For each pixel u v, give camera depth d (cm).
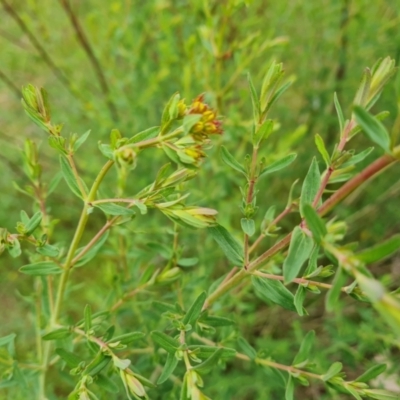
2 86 36
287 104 33
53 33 33
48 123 13
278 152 24
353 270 8
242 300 29
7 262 34
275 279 12
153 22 32
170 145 11
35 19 34
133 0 30
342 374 13
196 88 29
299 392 29
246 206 12
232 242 13
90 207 13
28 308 32
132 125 30
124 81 30
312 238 10
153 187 12
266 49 23
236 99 32
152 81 27
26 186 16
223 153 12
